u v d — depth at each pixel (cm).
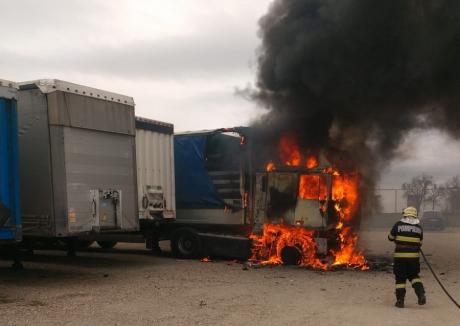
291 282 946
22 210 967
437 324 615
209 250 1307
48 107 944
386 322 625
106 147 1041
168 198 1342
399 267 727
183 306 715
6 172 838
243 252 1255
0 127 830
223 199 1324
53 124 941
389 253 1504
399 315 665
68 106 959
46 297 774
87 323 612
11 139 848
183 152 1391
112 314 661
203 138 1362
